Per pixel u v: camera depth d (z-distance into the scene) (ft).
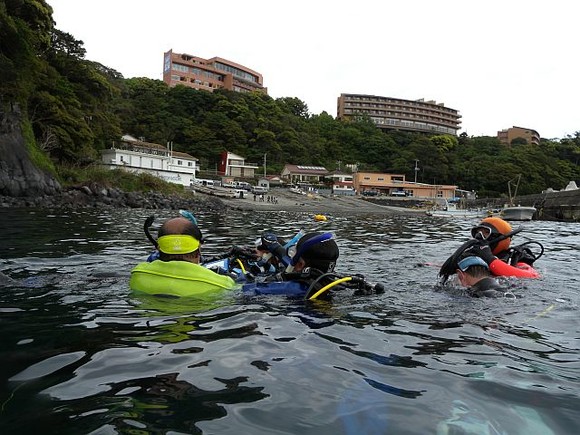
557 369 6.74
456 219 114.73
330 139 312.09
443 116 378.94
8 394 5.48
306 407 5.27
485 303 11.12
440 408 5.33
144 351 7.10
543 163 279.49
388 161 294.46
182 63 317.22
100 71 211.20
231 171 236.22
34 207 71.61
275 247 14.11
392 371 6.51
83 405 5.18
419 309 10.39
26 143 96.43
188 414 5.02
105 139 159.43
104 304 10.18
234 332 8.22
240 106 270.87
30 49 101.65
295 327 8.66
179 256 11.70
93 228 35.63
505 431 4.83
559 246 34.45
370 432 4.71
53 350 7.11
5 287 12.01
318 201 189.78
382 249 28.27
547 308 10.69
